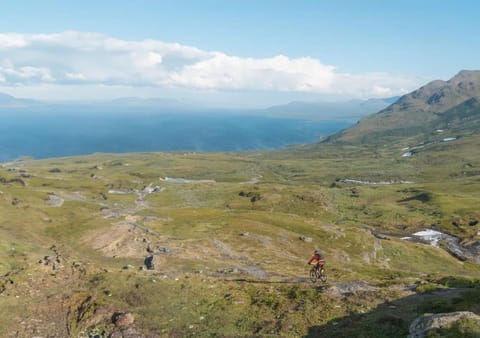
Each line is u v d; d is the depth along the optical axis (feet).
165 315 123.95
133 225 321.52
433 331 84.28
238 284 153.89
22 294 137.39
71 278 155.12
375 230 496.64
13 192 456.04
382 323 106.32
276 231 339.57
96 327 117.80
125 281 150.00
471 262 375.25
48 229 297.12
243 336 109.29
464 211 552.82
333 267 237.66
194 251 251.39
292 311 122.01
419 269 336.08
